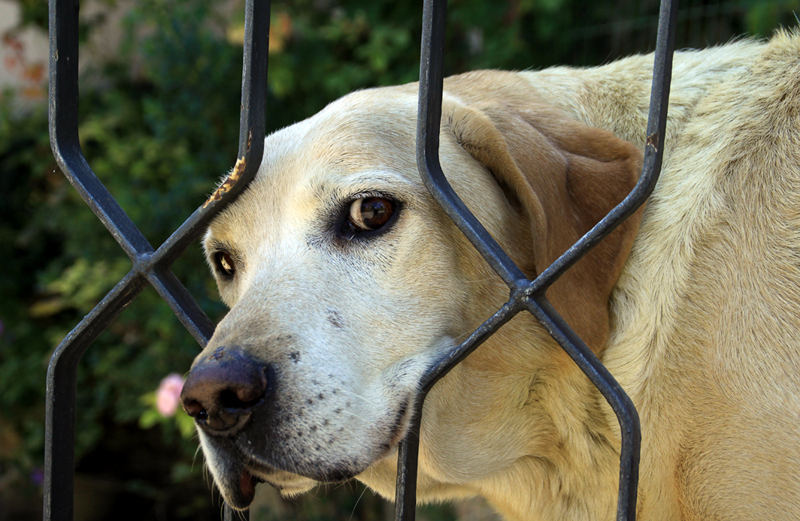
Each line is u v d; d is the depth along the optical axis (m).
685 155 1.90
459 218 1.18
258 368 1.50
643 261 1.82
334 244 1.80
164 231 4.20
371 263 1.75
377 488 1.93
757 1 3.73
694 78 2.04
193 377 1.47
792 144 1.71
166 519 4.53
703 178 1.80
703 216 1.75
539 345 1.84
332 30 4.73
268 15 1.28
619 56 4.52
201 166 4.36
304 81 4.74
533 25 4.76
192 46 4.60
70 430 1.52
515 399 1.90
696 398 1.68
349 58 5.04
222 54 4.59
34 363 4.82
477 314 1.82
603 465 1.90
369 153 1.80
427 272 1.75
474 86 2.25
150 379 4.18
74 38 1.49
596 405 1.87
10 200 5.92
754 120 1.80
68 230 4.84
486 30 4.72
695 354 1.69
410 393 1.68
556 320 1.13
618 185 1.83
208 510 4.49
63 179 5.52
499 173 1.84
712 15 4.13
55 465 1.49
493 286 1.82
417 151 1.20
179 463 4.36
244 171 1.30
